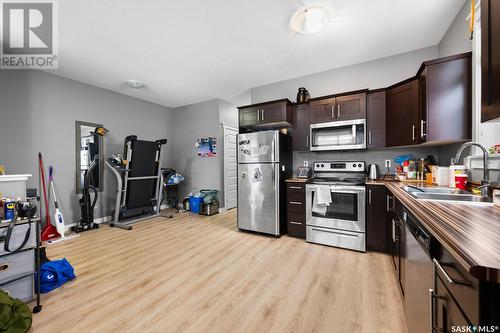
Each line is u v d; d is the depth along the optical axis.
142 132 4.73
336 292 1.75
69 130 3.53
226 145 4.97
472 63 1.80
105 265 2.29
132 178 3.94
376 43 2.62
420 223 1.07
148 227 3.67
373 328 1.37
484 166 1.40
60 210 3.41
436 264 0.79
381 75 2.98
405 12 2.10
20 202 1.68
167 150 5.33
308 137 3.21
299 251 2.59
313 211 2.83
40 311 1.58
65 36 2.41
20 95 3.03
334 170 3.11
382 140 2.72
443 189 1.72
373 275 2.00
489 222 0.84
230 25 2.26
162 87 4.03
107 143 4.06
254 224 3.25
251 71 3.38
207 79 3.67
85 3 1.92
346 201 2.63
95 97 3.88
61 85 3.44
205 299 1.69
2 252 1.52
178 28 2.29
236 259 2.40
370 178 2.89
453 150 2.24
